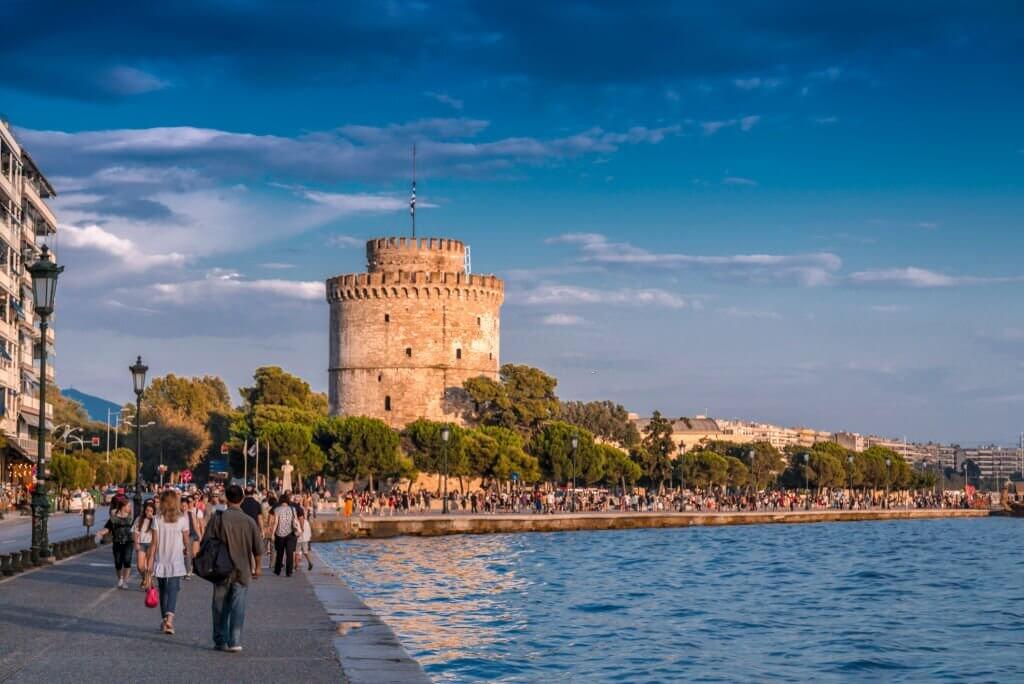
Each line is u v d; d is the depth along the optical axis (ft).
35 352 385.09
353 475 435.12
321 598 102.53
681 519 396.57
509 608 160.97
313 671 63.52
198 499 157.07
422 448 440.45
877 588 199.00
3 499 293.23
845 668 115.65
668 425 568.82
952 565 251.19
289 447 428.15
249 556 70.03
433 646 122.93
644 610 162.09
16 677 60.85
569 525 359.87
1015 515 528.22
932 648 129.18
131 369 181.06
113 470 492.95
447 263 514.68
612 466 499.10
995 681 109.19
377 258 515.09
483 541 309.01
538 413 499.51
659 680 107.14
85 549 156.25
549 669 111.45
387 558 247.09
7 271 296.51
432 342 499.10
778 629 144.05
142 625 81.35
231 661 66.54
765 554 277.85
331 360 516.73
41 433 128.77
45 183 350.02
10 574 117.39
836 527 422.00
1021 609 168.86
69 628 79.41
